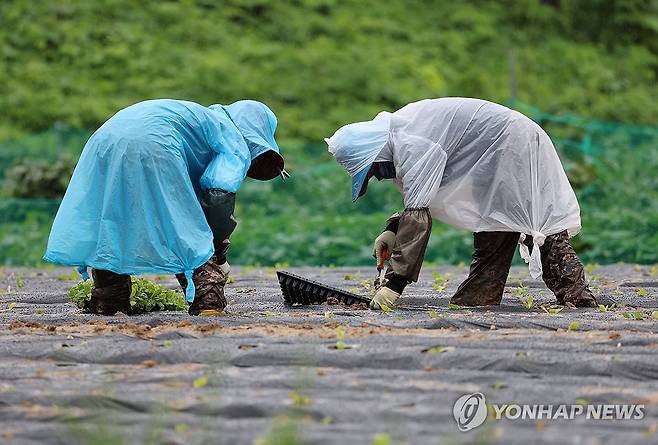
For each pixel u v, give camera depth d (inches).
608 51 2647.6
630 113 2354.8
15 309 781.9
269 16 2421.3
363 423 429.4
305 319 671.8
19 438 410.0
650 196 1673.2
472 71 2346.2
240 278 1071.0
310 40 2346.2
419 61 2295.8
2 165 1820.9
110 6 2336.4
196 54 2225.6
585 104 2333.9
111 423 425.4
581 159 1732.3
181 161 674.8
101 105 2053.4
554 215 731.4
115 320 680.4
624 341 580.4
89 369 534.0
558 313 714.2
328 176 1720.0
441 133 725.9
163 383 498.3
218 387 487.2
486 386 490.0
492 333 615.8
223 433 412.8
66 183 1647.4
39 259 1481.3
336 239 1455.5
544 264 751.1
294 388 482.3
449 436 401.4
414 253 722.2
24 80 2102.6
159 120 677.3
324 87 2151.8
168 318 687.1
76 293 744.3
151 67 2162.9
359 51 2265.0
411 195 722.2
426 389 482.6
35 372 523.8
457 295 765.9
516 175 725.3
